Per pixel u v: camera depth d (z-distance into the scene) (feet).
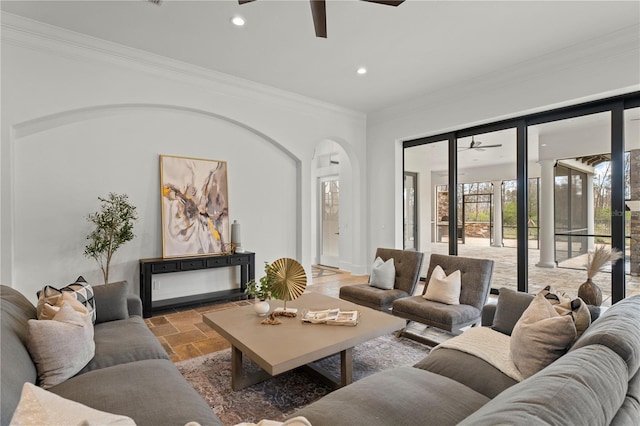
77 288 8.00
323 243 26.99
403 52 13.14
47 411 2.81
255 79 15.94
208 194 15.78
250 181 17.34
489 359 6.09
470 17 10.74
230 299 16.21
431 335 11.39
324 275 22.17
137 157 14.16
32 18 10.82
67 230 12.62
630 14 10.54
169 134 14.93
